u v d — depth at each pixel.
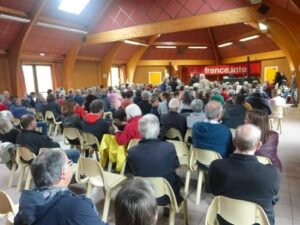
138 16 9.88
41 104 6.17
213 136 2.50
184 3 8.78
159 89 7.70
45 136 2.96
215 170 1.61
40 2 8.10
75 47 11.35
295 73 8.74
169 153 1.96
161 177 1.92
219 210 1.62
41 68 10.86
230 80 12.37
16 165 3.32
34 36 9.39
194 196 2.90
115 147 3.19
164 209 2.46
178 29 9.20
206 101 4.82
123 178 2.46
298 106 8.93
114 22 10.46
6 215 1.57
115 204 0.83
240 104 3.78
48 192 1.22
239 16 8.02
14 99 6.12
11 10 7.83
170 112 3.49
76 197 1.21
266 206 1.50
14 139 3.27
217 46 15.52
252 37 12.22
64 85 11.83
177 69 16.42
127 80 15.59
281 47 9.94
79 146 3.96
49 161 1.25
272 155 2.16
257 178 1.46
